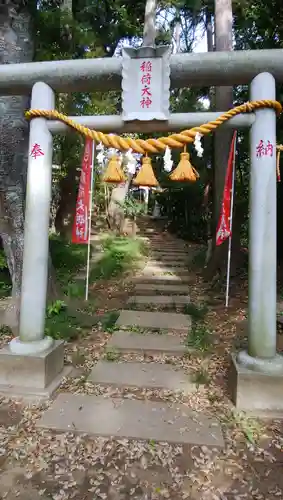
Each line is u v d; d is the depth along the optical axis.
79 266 8.59
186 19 12.25
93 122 3.38
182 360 4.05
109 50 9.56
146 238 14.77
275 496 2.15
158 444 2.56
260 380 2.95
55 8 6.98
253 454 2.48
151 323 5.18
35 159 3.37
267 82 3.11
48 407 3.01
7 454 2.48
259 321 3.09
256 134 3.12
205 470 2.33
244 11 7.88
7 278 7.10
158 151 3.34
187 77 3.27
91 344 4.45
